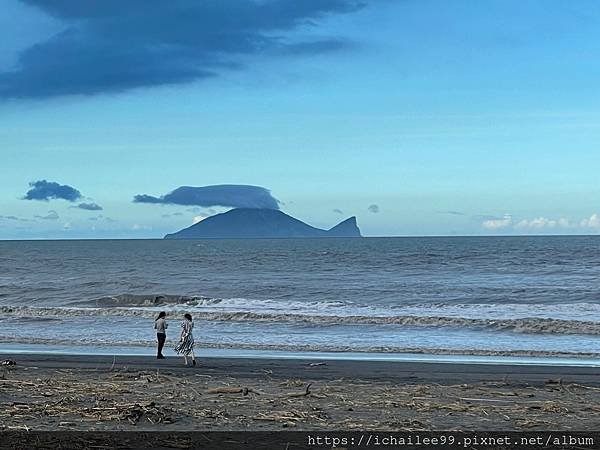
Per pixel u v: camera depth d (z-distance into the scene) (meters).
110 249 159.12
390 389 13.95
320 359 20.61
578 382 16.19
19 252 140.50
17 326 30.14
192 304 42.78
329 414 10.84
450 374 17.58
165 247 175.50
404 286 53.62
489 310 37.06
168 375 16.47
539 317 33.44
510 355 21.66
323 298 46.59
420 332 27.64
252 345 24.09
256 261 93.25
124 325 30.34
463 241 186.75
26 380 14.35
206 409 10.99
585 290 47.81
